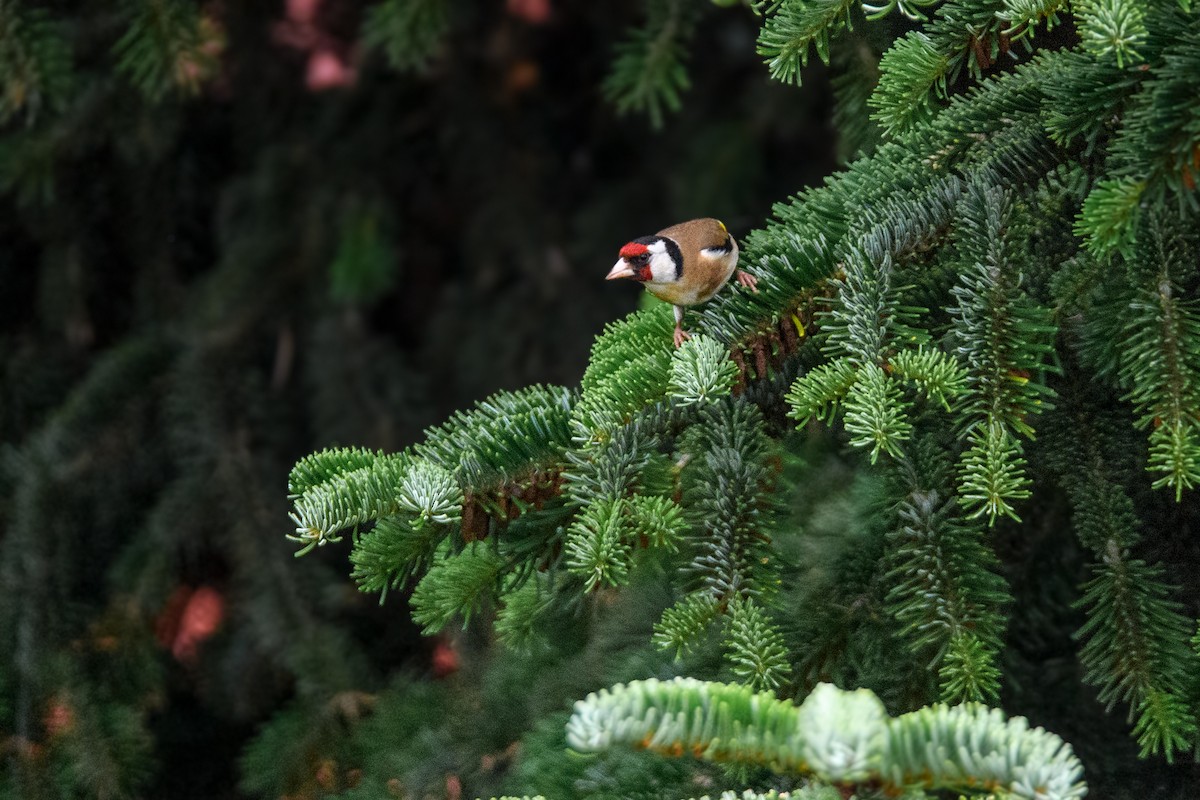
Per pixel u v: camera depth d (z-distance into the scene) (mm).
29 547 6625
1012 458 6352
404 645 6586
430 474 6305
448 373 7238
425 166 7352
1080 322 6340
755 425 6348
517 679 6438
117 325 6809
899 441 6344
